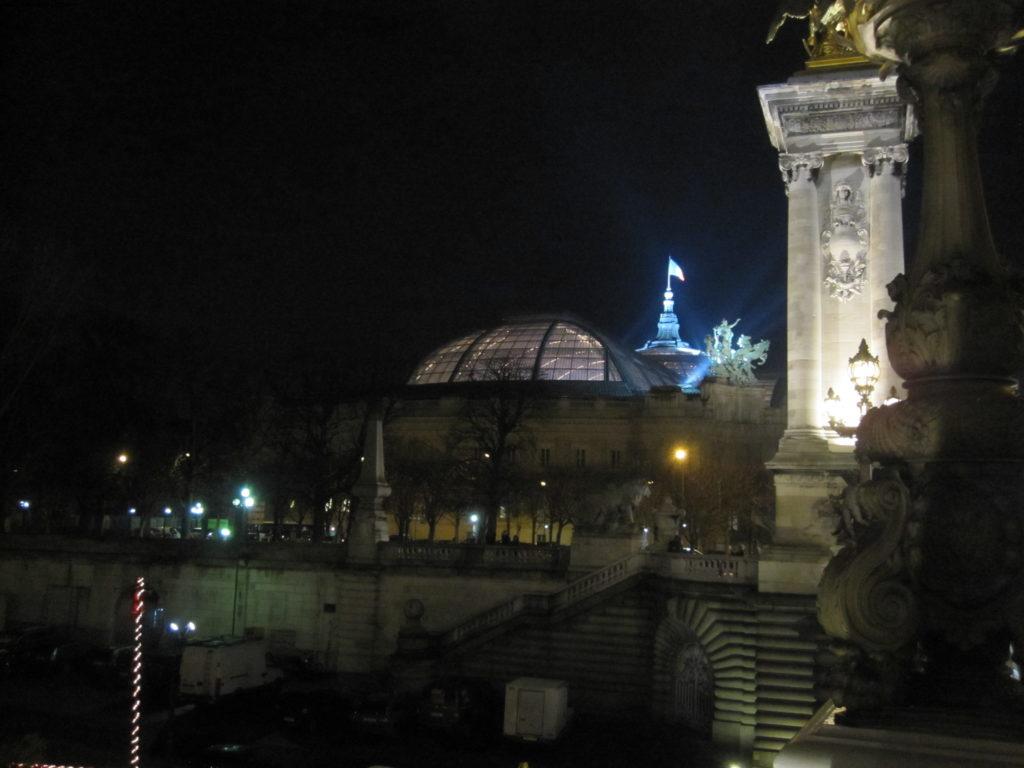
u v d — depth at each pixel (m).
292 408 67.44
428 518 89.06
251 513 101.56
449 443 95.38
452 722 33.66
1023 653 6.11
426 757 32.19
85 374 63.62
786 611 31.00
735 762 31.06
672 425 107.94
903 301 6.95
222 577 52.41
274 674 41.06
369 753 32.50
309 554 50.94
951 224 6.88
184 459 66.50
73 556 56.03
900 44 7.25
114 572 55.00
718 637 33.50
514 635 40.50
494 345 137.75
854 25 7.79
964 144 7.00
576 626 39.62
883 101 32.97
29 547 57.31
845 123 33.47
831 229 33.53
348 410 79.06
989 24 6.91
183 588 53.28
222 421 66.25
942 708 6.22
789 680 30.41
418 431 113.06
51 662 45.84
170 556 53.75
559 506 90.25
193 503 72.69
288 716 35.06
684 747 33.16
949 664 6.49
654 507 72.75
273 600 51.12
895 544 6.43
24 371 57.84
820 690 6.93
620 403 112.12
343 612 48.84
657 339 183.75
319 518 65.19
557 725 33.38
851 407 31.89
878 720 6.12
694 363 173.12
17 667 46.06
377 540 50.00
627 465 98.62
